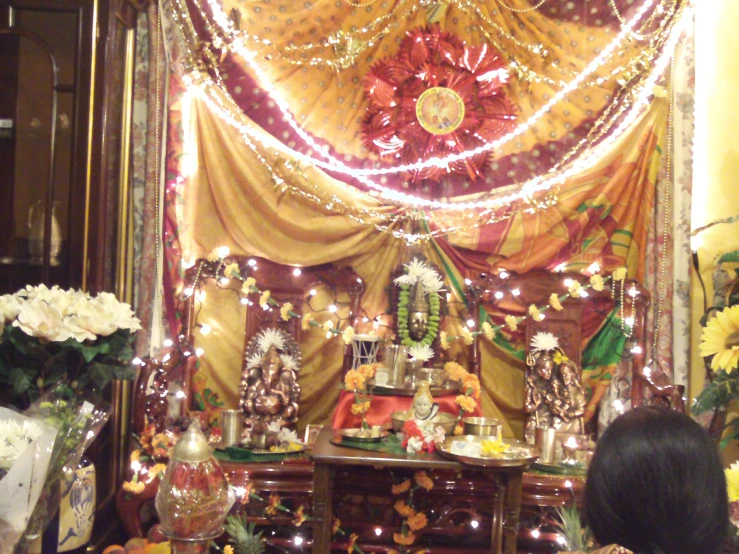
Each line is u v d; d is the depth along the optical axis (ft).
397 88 13.84
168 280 12.84
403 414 11.19
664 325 13.35
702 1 14.08
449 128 13.82
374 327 13.64
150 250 12.91
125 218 12.71
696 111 14.11
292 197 13.39
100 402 8.25
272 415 12.50
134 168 12.98
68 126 11.29
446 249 13.71
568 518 8.42
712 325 9.84
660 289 13.44
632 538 4.24
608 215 13.60
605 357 13.50
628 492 4.23
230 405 13.41
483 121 13.91
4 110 11.28
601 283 13.12
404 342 13.04
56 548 9.06
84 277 11.22
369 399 12.00
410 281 13.02
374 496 11.81
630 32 13.58
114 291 12.39
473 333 13.32
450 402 12.05
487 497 11.59
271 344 13.09
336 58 13.62
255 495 10.89
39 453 5.77
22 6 11.22
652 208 13.56
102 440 11.91
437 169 13.85
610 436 4.46
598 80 13.71
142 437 11.68
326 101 13.74
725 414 12.80
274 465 11.12
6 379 7.80
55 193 11.27
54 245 11.25
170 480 6.31
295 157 13.24
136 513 10.87
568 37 13.83
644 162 13.48
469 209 13.75
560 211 13.47
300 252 13.39
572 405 12.97
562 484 11.01
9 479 5.47
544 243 13.52
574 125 13.88
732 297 13.33
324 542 10.12
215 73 13.29
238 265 13.30
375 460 9.95
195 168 13.08
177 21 12.96
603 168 13.47
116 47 12.00
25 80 11.30
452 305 13.74
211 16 13.16
